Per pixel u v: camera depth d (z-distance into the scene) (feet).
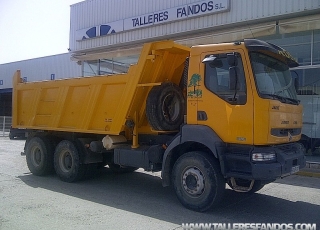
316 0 33.63
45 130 30.55
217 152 18.75
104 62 54.03
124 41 50.88
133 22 49.26
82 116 26.73
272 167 17.52
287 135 19.66
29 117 31.40
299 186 26.91
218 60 19.02
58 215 18.58
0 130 88.53
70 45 59.67
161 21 45.93
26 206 20.21
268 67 19.77
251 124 17.95
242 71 18.49
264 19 37.78
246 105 18.12
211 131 19.15
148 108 22.49
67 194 23.48
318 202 22.50
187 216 18.94
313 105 36.63
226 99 18.83
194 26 42.98
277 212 20.17
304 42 36.88
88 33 55.88
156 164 22.59
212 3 40.83
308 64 36.65
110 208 20.25
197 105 19.89
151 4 47.34
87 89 26.37
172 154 21.33
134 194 23.88
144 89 23.34
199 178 19.48
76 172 26.78
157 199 22.57
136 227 16.97
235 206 21.22
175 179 20.58
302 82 37.11
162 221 17.99
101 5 54.39
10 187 25.23
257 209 20.70
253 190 23.18
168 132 23.29
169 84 23.08
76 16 58.49
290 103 20.49
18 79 32.76
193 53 20.25
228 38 39.63
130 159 23.65
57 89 28.71
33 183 26.84
